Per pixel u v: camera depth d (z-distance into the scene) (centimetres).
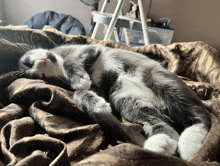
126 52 133
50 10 315
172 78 113
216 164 67
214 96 130
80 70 115
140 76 124
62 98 94
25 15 309
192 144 80
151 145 80
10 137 76
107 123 91
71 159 72
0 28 122
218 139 78
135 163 53
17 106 98
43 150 72
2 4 291
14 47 121
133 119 109
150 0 344
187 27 358
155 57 164
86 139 81
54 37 151
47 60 115
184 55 165
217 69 149
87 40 161
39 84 101
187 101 103
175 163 58
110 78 127
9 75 114
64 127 87
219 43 360
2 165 67
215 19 344
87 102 100
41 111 91
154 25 268
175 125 106
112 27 181
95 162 51
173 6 346
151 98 114
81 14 324
